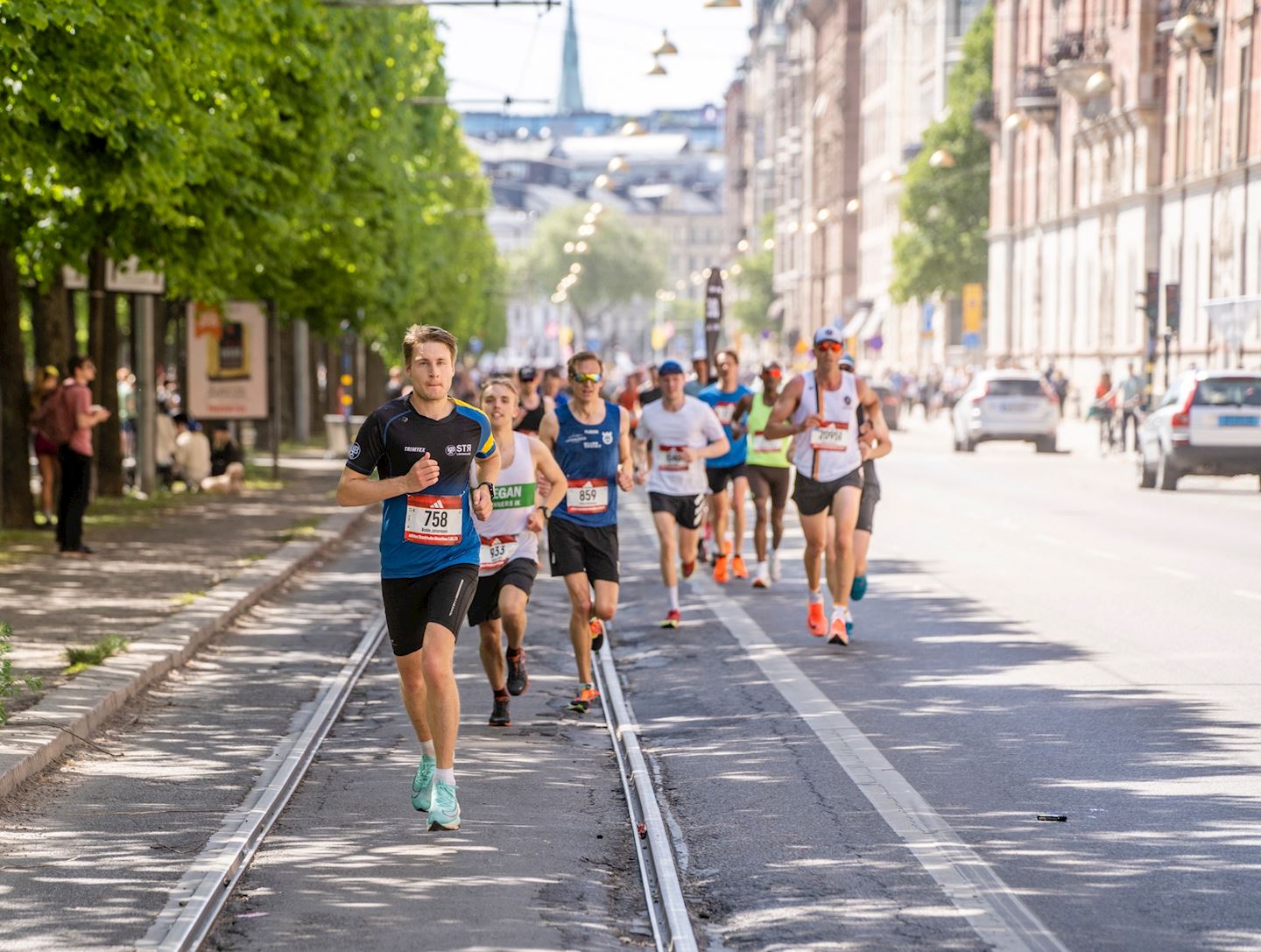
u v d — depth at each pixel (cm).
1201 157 11194
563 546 2334
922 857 1480
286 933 1295
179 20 3781
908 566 3894
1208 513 5428
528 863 1503
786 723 2117
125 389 7781
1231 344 10269
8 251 4609
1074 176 13988
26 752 1830
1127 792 1703
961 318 17750
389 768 1922
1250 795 1677
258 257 5575
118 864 1490
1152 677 2362
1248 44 10306
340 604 3469
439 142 11175
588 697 2292
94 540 4469
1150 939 1243
